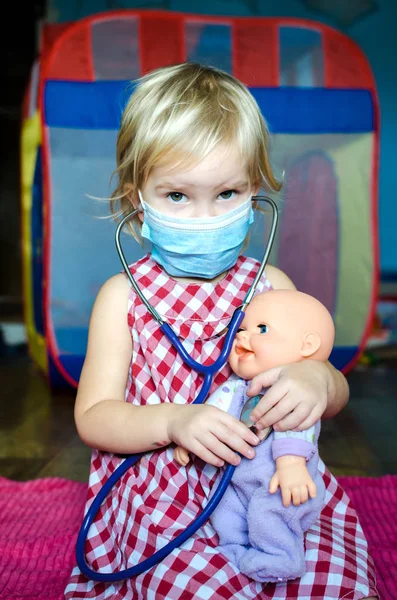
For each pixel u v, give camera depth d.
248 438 0.97
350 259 2.52
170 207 1.10
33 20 4.29
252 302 1.08
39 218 2.70
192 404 1.03
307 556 1.04
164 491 1.09
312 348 1.02
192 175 1.05
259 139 1.15
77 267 2.37
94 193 2.32
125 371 1.18
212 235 1.09
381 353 3.38
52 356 2.45
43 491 1.67
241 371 1.05
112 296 1.19
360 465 1.85
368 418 2.29
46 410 2.42
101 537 1.15
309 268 2.49
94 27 2.32
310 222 2.46
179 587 0.98
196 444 0.98
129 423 1.07
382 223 4.18
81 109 2.29
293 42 2.41
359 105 2.43
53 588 1.21
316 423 1.01
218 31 2.37
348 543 1.11
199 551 1.03
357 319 2.57
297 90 2.39
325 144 2.42
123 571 1.02
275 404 0.97
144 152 1.09
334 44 2.44
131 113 1.16
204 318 1.17
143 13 2.34
